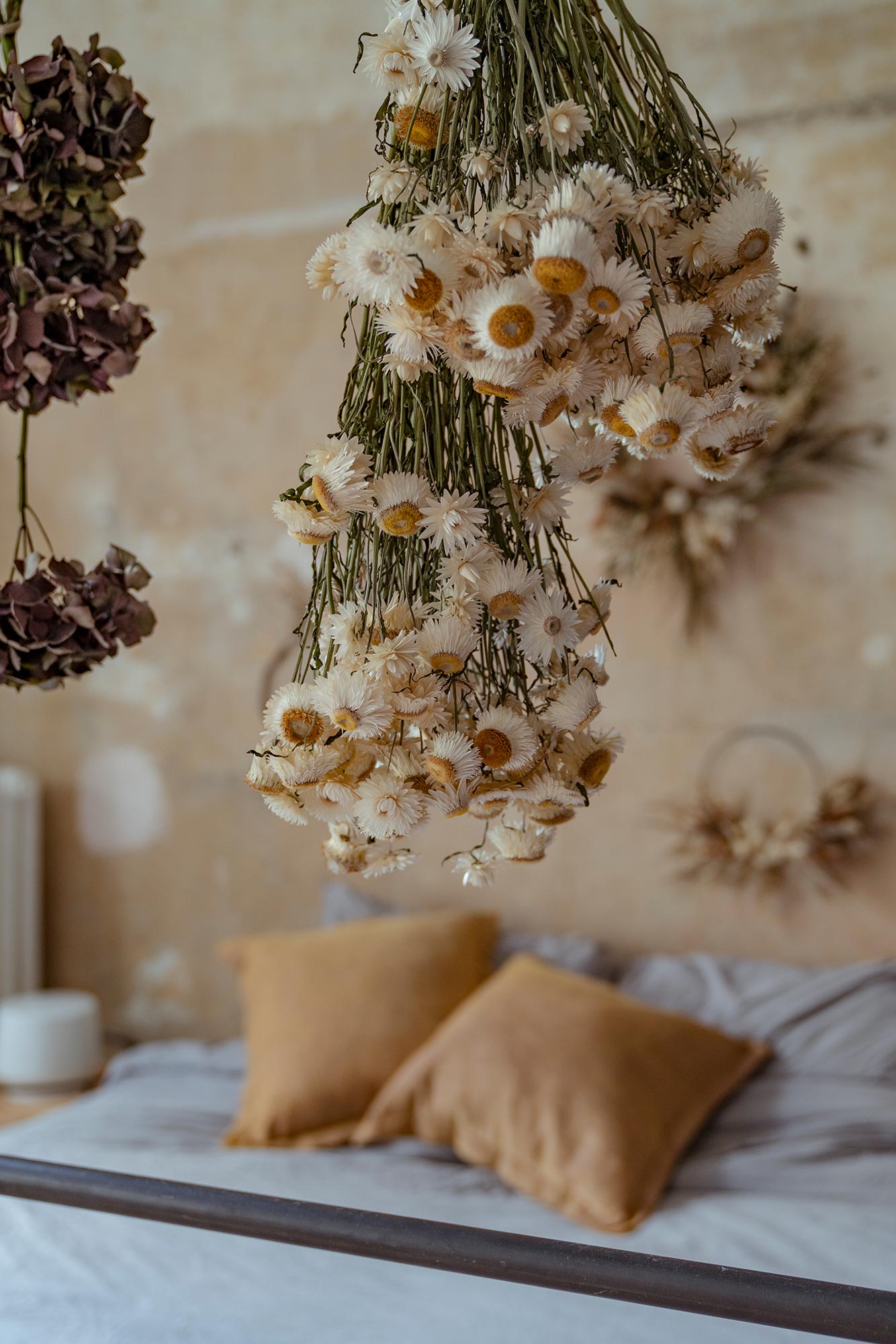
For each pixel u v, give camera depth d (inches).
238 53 135.7
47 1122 103.6
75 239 40.2
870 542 115.2
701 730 120.4
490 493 32.1
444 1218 81.7
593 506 122.3
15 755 145.5
